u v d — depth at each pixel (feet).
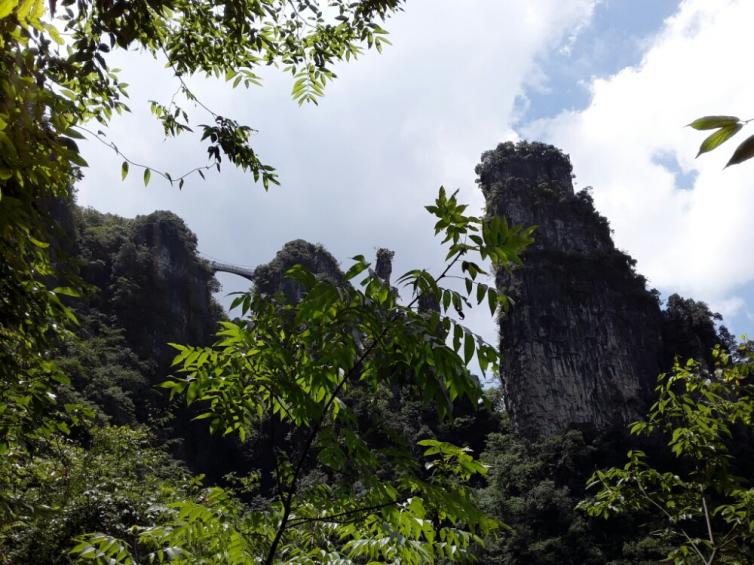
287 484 9.80
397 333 8.56
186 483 29.19
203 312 348.38
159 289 320.29
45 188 9.37
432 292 8.70
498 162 355.56
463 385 8.21
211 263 383.86
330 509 10.01
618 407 266.16
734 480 17.24
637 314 295.89
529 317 280.31
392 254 303.68
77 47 11.57
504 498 216.54
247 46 18.06
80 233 317.22
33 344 12.18
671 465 219.00
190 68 18.13
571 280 290.15
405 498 9.98
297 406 9.70
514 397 272.51
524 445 251.60
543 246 303.89
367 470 9.41
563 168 354.33
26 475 20.72
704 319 304.91
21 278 11.26
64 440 27.04
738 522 16.78
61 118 7.82
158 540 11.11
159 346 298.15
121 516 24.49
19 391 12.45
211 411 10.53
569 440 234.79
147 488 30.94
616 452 238.68
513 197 321.32
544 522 200.03
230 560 10.23
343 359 8.86
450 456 10.12
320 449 10.13
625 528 182.09
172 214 364.58
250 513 10.44
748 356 18.15
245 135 17.54
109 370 211.61
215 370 10.19
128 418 178.19
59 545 22.59
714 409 18.28
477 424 274.98
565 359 273.54
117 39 10.58
